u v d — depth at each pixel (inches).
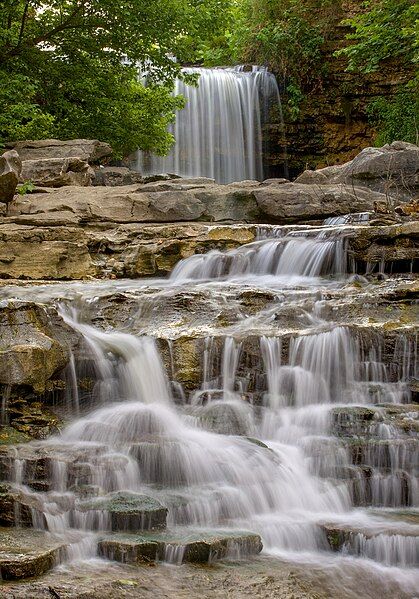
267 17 1147.9
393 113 1014.4
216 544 238.1
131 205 582.9
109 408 335.3
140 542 234.2
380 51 952.3
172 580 220.7
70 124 909.2
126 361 355.3
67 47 879.1
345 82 1081.4
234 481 283.7
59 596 203.5
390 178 674.2
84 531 248.7
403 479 294.4
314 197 595.5
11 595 202.4
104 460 279.7
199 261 504.4
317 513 278.8
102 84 911.0
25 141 754.8
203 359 358.0
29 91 808.3
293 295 413.4
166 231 531.5
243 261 506.0
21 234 491.2
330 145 1100.5
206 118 1040.8
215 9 899.4
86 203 573.6
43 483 267.1
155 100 940.6
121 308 396.2
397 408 336.8
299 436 321.1
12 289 420.8
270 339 361.1
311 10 1114.7
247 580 224.1
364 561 247.6
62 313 387.2
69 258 498.0
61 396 342.6
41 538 238.4
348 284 448.8
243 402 344.8
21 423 313.1
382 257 464.4
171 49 891.4
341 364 362.9
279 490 282.2
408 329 367.2
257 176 1085.8
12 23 866.1
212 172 1044.5
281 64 1109.7
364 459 302.5
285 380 357.4
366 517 275.3
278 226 529.3
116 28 858.1
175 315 391.5
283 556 248.4
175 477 288.4
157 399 352.2
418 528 260.1
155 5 845.2
